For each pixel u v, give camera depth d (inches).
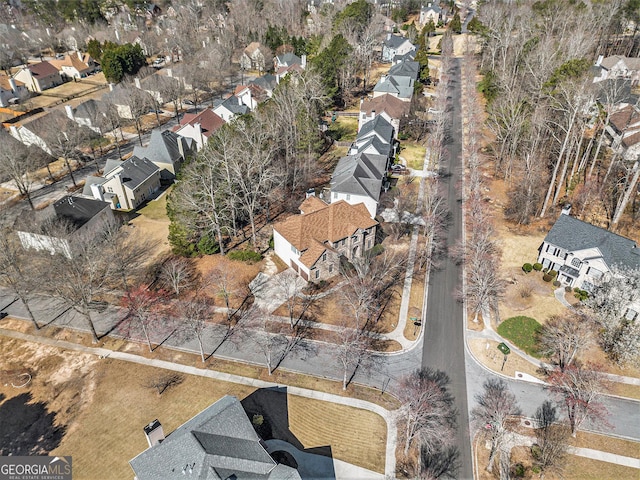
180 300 2444.6
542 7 5984.3
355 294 2420.0
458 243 2866.6
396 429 1798.7
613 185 3142.2
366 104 4328.3
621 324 2130.9
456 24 7145.7
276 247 2765.7
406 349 2150.6
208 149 2834.6
